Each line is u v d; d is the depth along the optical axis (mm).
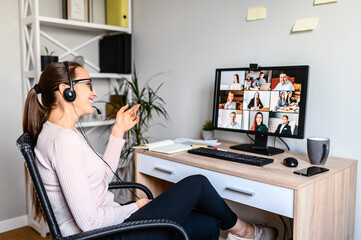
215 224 1449
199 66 2330
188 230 1381
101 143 2891
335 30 1698
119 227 1053
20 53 2463
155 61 2648
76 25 2477
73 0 2500
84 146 1237
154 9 2611
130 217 1243
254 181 1378
